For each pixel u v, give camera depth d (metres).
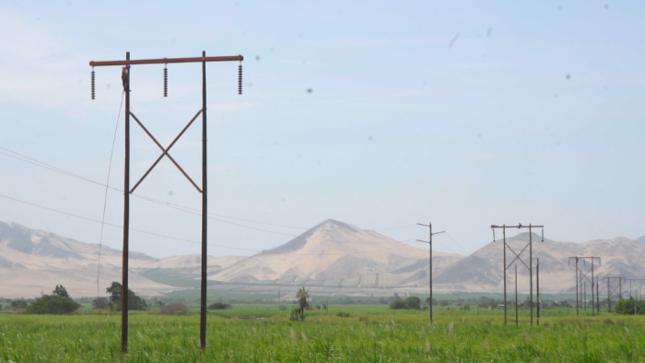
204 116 34.12
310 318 105.94
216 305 193.50
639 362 27.62
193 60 34.00
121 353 31.48
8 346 36.34
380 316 112.00
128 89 33.66
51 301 133.75
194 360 27.48
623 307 150.00
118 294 154.75
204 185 34.06
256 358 27.41
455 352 30.56
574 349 32.25
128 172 33.34
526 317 113.44
